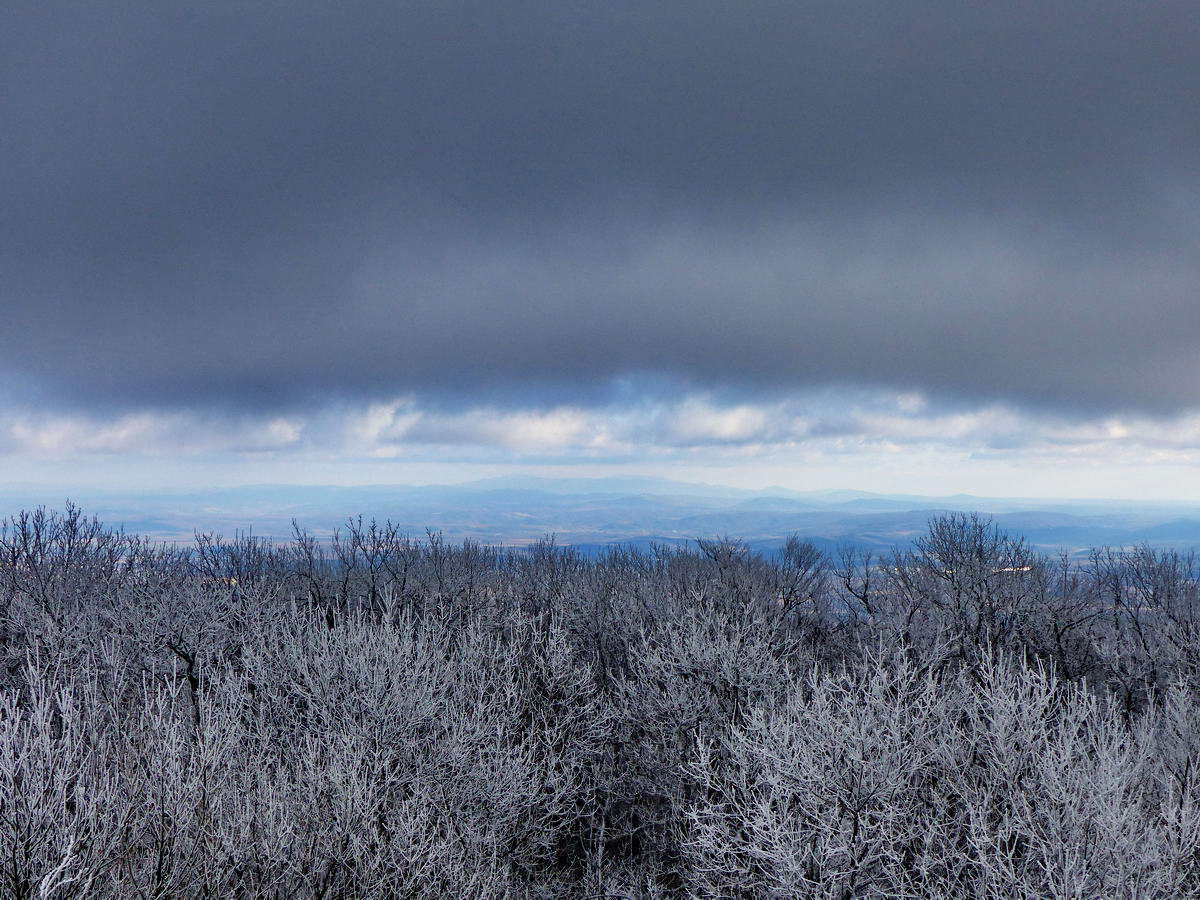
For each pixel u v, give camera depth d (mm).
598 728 22562
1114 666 28109
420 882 12977
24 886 8438
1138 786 14914
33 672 11258
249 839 11469
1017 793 13711
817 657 30422
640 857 21797
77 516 31578
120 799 10195
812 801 14188
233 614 26438
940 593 30734
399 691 17906
